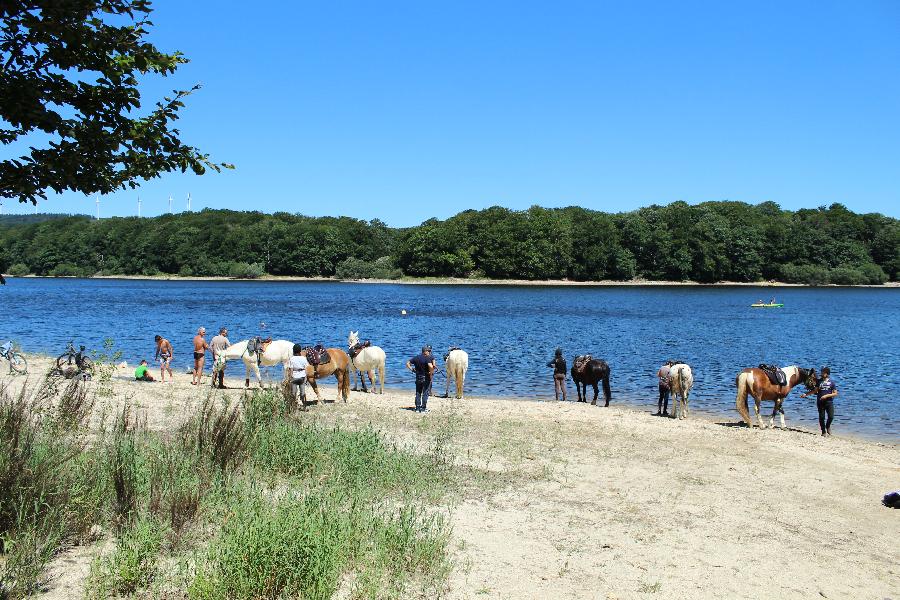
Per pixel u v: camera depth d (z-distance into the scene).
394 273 153.38
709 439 16.28
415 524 8.30
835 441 16.94
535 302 92.06
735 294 116.31
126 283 145.38
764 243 143.25
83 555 6.69
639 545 8.69
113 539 7.06
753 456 14.66
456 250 150.12
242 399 13.23
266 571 5.94
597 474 12.41
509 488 11.05
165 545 6.95
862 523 10.25
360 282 155.12
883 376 30.86
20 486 6.88
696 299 101.06
